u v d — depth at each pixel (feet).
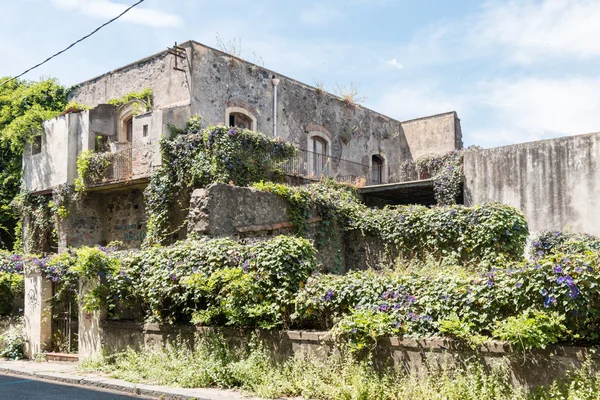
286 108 69.26
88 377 29.55
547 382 19.90
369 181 81.30
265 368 26.07
